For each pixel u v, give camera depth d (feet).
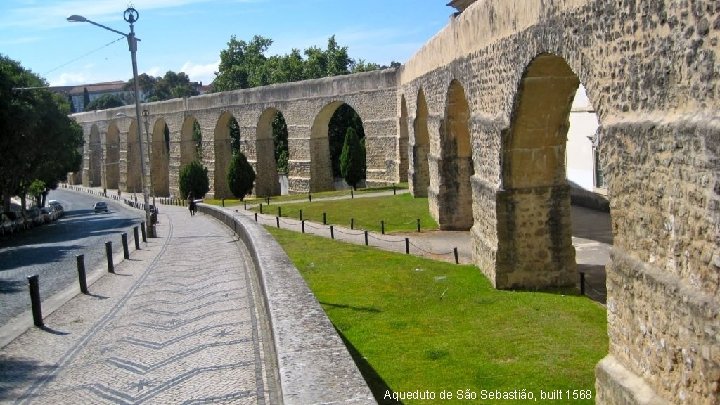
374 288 48.62
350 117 193.06
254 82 229.45
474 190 55.83
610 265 27.58
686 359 21.38
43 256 83.61
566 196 46.80
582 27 30.14
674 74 22.11
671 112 22.52
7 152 122.31
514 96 42.98
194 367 27.63
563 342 35.88
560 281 47.73
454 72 64.39
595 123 91.97
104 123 254.68
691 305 20.90
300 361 19.35
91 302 46.09
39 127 134.62
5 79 117.08
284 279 32.48
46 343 35.40
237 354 28.45
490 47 48.83
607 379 26.73
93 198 237.04
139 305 43.09
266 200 136.36
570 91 42.34
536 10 37.22
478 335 37.63
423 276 52.54
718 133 19.25
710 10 19.83
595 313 41.24
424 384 30.45
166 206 171.22
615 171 26.81
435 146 81.97
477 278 51.21
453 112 73.51
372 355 34.71
